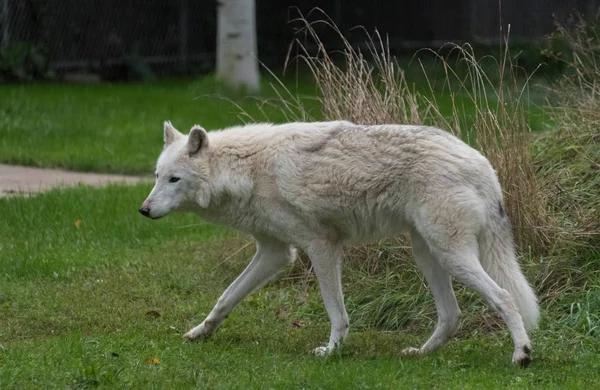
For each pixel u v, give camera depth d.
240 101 26.73
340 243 9.52
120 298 11.57
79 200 16.14
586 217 11.05
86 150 21.27
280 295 11.66
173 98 28.61
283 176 9.24
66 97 28.31
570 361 8.77
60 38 32.59
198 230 15.06
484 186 8.75
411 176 8.78
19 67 31.16
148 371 8.48
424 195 8.70
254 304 11.43
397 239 11.48
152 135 23.08
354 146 9.10
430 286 9.38
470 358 8.95
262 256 9.82
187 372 8.43
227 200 9.61
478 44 31.25
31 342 9.65
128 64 33.44
